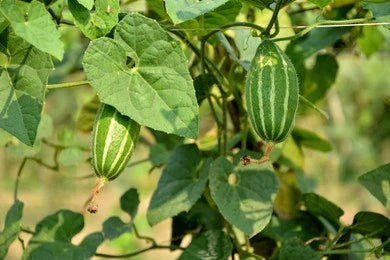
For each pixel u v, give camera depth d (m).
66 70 1.50
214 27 0.99
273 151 1.14
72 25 1.01
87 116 1.31
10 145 1.21
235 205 0.99
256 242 1.17
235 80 1.15
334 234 1.16
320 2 0.92
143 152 3.43
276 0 0.91
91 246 1.07
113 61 0.84
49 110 3.10
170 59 0.85
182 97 0.84
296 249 1.02
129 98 0.84
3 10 0.80
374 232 1.06
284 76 0.85
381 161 3.24
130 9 1.26
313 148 1.29
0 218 4.10
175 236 1.17
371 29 1.26
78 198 4.29
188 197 1.04
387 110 1.59
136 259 3.38
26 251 1.06
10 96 0.86
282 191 1.21
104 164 0.84
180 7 0.84
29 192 4.36
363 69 2.97
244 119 1.11
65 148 1.31
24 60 0.86
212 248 1.05
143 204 3.73
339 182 3.34
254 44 1.06
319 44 1.18
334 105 2.81
